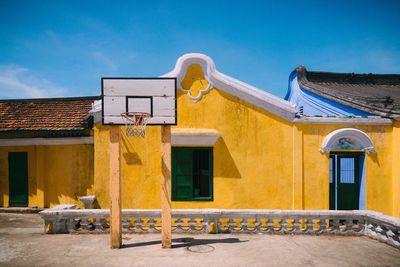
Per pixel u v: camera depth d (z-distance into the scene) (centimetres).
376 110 902
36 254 579
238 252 596
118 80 616
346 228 733
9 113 1150
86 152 1041
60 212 714
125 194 816
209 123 833
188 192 823
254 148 831
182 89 831
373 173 834
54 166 1061
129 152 820
